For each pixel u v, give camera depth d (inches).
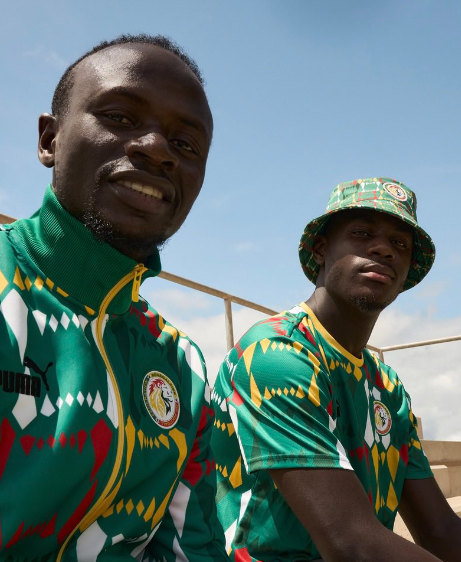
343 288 85.0
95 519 50.3
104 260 51.6
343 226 87.2
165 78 53.9
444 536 89.5
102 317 52.8
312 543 75.7
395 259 85.7
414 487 91.7
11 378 44.6
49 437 45.1
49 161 55.4
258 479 79.1
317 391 76.8
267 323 84.5
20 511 42.7
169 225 54.2
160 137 51.5
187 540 58.0
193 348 64.6
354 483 71.3
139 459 52.9
